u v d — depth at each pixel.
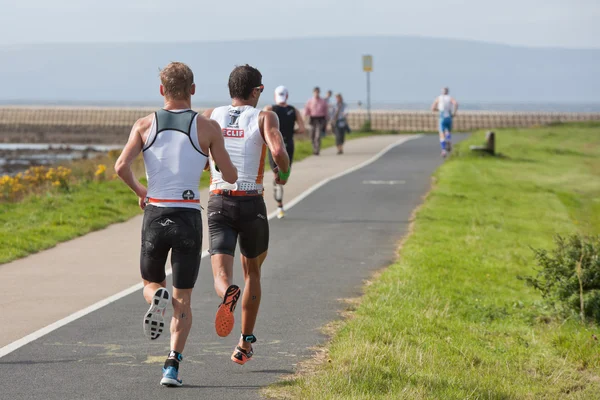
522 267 30.70
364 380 14.48
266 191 48.06
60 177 50.28
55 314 20.34
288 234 34.12
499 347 19.38
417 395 13.89
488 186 53.69
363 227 36.19
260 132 15.16
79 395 14.01
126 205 42.22
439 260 29.06
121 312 20.55
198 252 14.15
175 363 14.28
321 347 17.41
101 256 29.22
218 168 14.34
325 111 76.44
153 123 14.02
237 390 14.34
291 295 22.88
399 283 23.98
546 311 23.66
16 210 39.81
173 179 13.93
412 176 57.06
